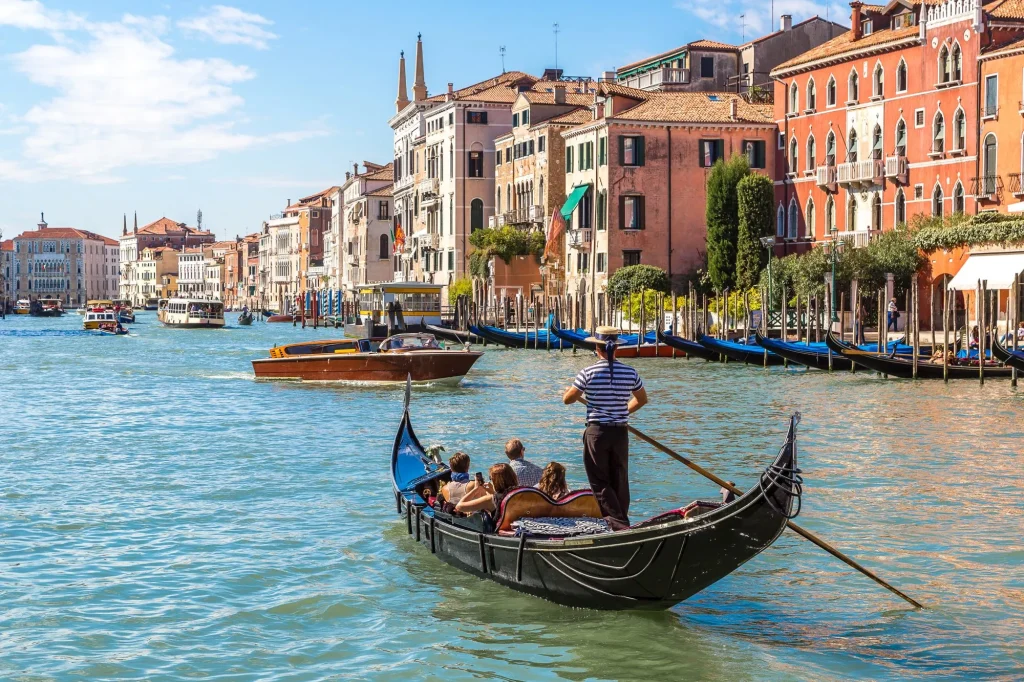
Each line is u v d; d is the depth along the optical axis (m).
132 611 12.29
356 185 121.06
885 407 29.64
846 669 10.52
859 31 57.59
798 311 46.75
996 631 11.43
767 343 42.31
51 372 47.78
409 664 10.80
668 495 17.97
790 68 61.25
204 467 21.05
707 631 11.53
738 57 74.94
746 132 64.69
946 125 51.09
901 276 49.81
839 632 11.46
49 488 18.97
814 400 31.69
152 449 23.45
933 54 51.66
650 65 78.88
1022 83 47.00
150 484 19.28
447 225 87.31
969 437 23.98
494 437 24.94
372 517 16.48
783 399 32.03
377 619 12.02
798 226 61.38
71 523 16.23
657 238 65.88
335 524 16.06
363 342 41.62
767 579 13.14
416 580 13.31
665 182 65.69
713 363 46.03
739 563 10.82
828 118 59.00
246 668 10.72
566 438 24.78
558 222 68.06
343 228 132.75
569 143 71.44
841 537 14.94
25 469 20.94
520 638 11.41
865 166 55.12
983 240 46.03
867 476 19.41
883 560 13.84
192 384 40.31
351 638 11.50
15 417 29.70
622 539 11.19
